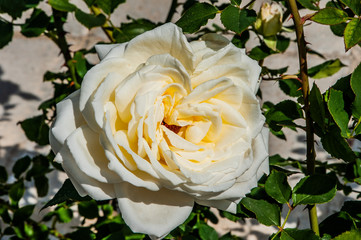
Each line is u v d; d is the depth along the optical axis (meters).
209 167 0.53
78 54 0.69
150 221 0.53
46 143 0.79
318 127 0.57
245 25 0.57
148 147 0.52
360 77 0.55
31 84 1.21
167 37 0.52
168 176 0.51
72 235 0.72
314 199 0.57
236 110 0.53
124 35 0.69
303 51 0.56
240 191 0.54
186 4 0.73
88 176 0.53
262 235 0.91
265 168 0.56
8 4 0.65
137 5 1.37
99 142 0.53
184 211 0.54
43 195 0.80
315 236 0.56
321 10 0.55
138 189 0.54
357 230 0.56
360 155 0.66
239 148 0.54
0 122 1.11
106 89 0.52
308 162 0.58
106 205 0.76
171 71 0.52
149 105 0.52
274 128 0.60
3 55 1.27
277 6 0.65
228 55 0.53
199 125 0.53
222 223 0.93
